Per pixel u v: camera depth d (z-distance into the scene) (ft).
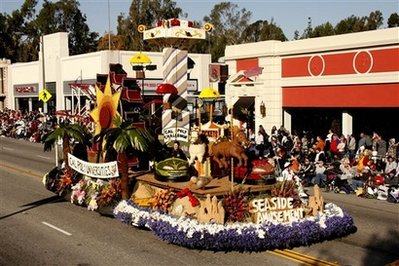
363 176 58.39
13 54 268.62
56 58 160.04
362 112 93.15
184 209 38.40
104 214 45.68
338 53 88.43
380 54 82.17
